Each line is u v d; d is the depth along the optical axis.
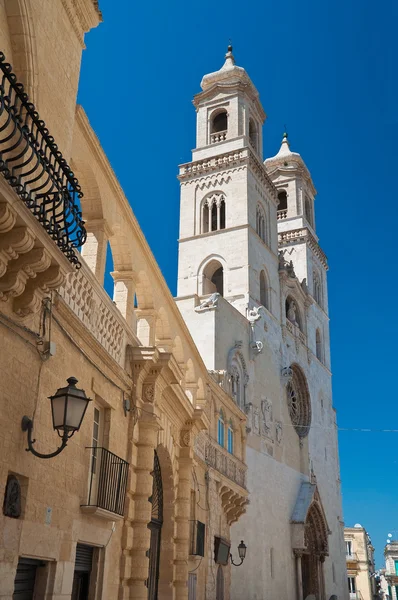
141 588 16.48
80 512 13.25
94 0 14.83
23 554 10.53
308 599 43.84
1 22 11.28
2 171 8.79
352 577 87.88
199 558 26.06
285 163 69.75
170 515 21.73
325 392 62.19
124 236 17.94
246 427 39.94
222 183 52.72
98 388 14.93
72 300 13.62
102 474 14.53
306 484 49.38
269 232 54.38
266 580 38.72
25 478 10.84
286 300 57.50
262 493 41.12
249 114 57.72
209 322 38.41
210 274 51.19
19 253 9.76
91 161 15.30
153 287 20.92
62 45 13.42
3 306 10.27
